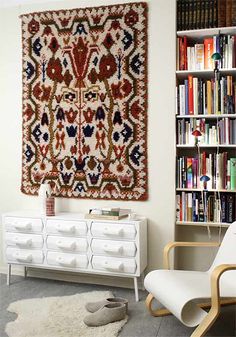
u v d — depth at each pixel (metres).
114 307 2.61
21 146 3.52
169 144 3.13
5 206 3.59
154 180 3.18
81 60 3.32
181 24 3.01
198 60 2.99
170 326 2.45
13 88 3.51
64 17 3.34
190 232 3.24
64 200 3.41
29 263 3.20
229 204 2.93
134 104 3.20
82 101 3.33
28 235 3.19
